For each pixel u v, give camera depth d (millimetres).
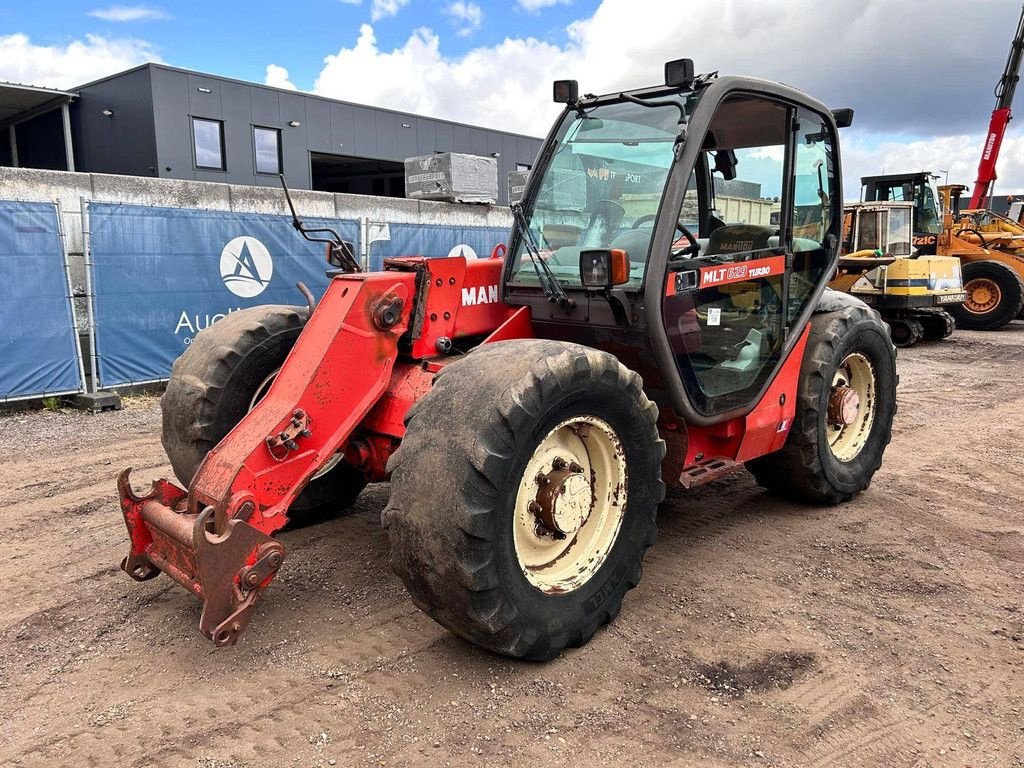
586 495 2885
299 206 9055
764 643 2969
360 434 3439
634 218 3279
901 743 2400
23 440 5820
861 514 4402
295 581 3430
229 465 2742
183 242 7520
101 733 2395
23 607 3186
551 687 2652
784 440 4125
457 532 2436
